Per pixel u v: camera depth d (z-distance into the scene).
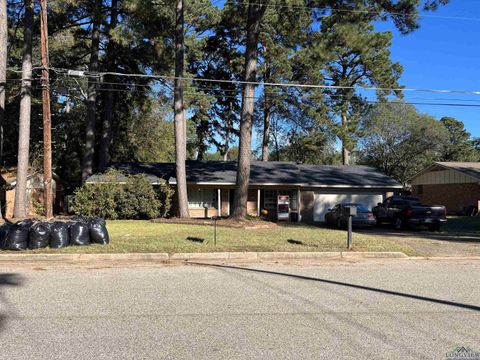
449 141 57.03
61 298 7.27
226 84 41.34
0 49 22.05
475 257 12.70
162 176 29.45
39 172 31.39
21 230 12.01
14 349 4.91
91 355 4.75
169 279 8.97
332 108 39.53
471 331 5.69
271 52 36.69
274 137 50.03
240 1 21.66
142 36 24.80
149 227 19.02
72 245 12.63
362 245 13.73
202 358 4.69
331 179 31.45
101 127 36.59
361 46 19.28
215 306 6.82
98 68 30.30
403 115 49.19
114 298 7.29
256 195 31.12
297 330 5.66
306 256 12.30
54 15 27.06
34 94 33.41
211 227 18.95
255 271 10.04
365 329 5.72
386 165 50.34
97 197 24.48
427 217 21.41
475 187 35.12
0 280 8.81
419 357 4.76
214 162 34.03
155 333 5.50
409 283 8.84
